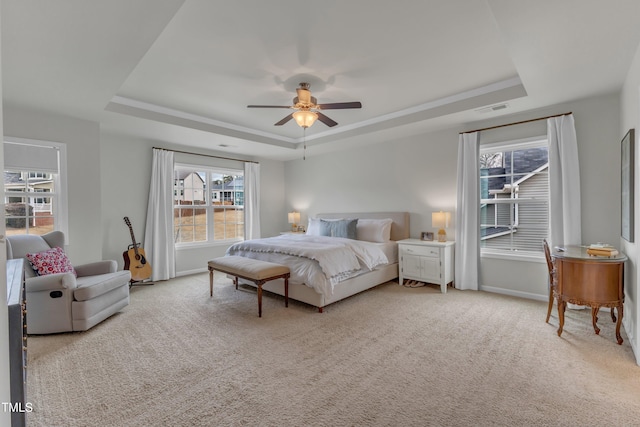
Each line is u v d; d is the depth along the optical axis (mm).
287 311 3482
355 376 2154
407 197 5039
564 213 3441
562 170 3455
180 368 2270
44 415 1764
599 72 2742
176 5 1841
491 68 3027
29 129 3469
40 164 3535
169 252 5109
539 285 3814
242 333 2887
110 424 1700
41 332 2777
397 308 3551
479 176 4180
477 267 4203
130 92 3520
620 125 3139
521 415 1743
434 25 2320
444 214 4383
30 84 2834
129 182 4785
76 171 3764
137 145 4871
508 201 4129
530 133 3801
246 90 3492
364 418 1737
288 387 2033
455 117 3957
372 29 2371
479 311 3426
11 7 1804
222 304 3744
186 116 4238
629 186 2582
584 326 2963
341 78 3217
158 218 4965
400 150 5109
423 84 3398
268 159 6766
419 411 1788
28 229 3551
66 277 2812
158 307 3637
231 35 2432
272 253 3961
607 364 2268
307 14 2186
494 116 3920
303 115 3322
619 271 2564
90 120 3857
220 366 2297
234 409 1822
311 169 6516
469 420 1711
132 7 1841
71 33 2084
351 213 5777
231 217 6262
